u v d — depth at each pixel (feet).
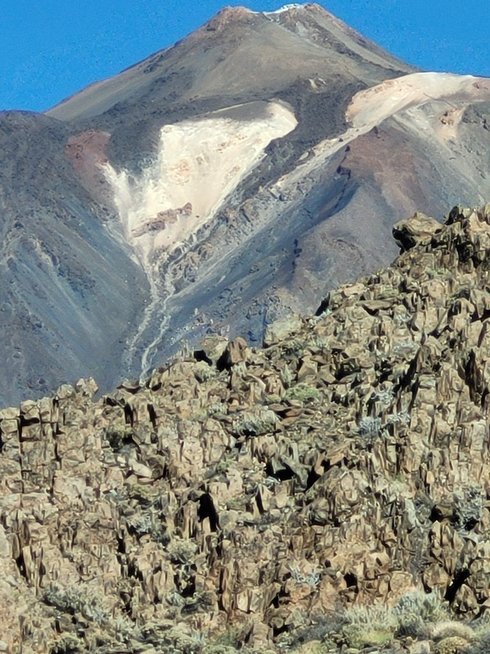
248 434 205.16
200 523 190.19
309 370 217.77
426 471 185.37
